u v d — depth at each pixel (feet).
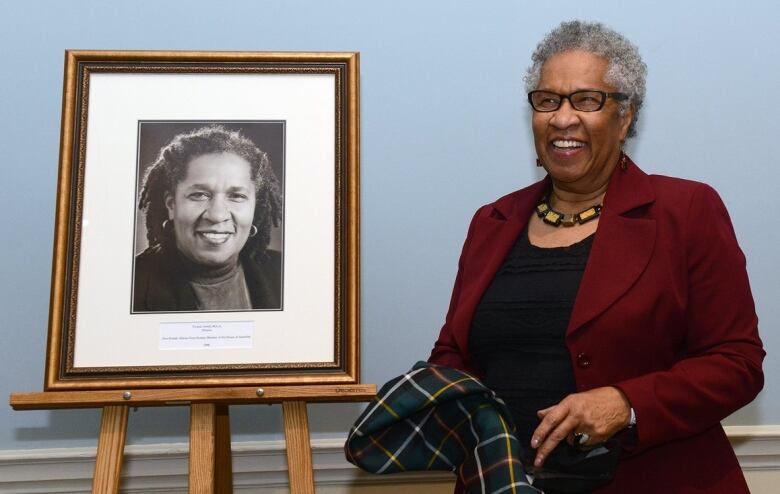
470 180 6.96
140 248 5.43
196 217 5.49
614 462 4.03
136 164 5.53
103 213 5.44
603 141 4.63
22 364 6.51
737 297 4.37
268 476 6.62
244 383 5.24
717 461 4.41
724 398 4.18
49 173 6.66
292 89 5.70
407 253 6.86
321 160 5.63
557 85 4.67
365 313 6.78
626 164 4.89
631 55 4.74
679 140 7.05
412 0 7.05
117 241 5.42
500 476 4.02
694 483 4.30
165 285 5.40
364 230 6.84
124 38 6.79
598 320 4.35
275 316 5.41
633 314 4.32
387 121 6.94
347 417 6.69
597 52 4.67
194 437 5.22
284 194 5.57
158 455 6.50
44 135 6.68
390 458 4.38
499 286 4.80
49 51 6.74
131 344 5.30
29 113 6.68
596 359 4.34
